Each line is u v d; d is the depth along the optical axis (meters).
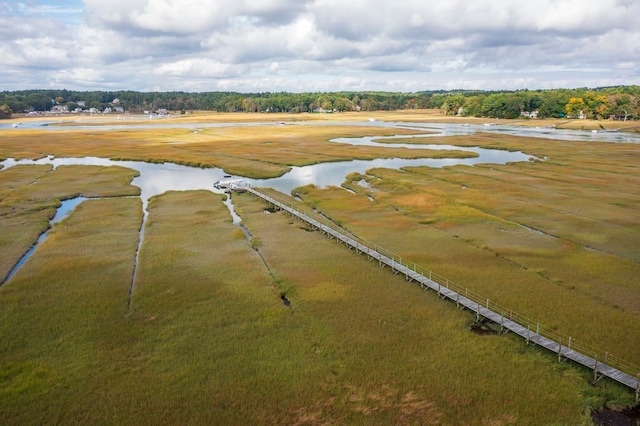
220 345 27.88
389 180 74.62
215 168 89.12
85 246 44.56
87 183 73.25
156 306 32.62
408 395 23.66
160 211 57.09
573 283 36.28
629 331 29.17
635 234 47.75
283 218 54.19
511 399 23.33
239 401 23.25
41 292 34.72
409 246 44.91
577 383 24.39
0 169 85.81
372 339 28.47
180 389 24.06
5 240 46.25
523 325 29.95
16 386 24.23
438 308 32.28
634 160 92.69
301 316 31.31
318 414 22.42
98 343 28.09
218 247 44.25
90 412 22.48
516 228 50.16
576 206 58.34
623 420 21.95
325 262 40.66
